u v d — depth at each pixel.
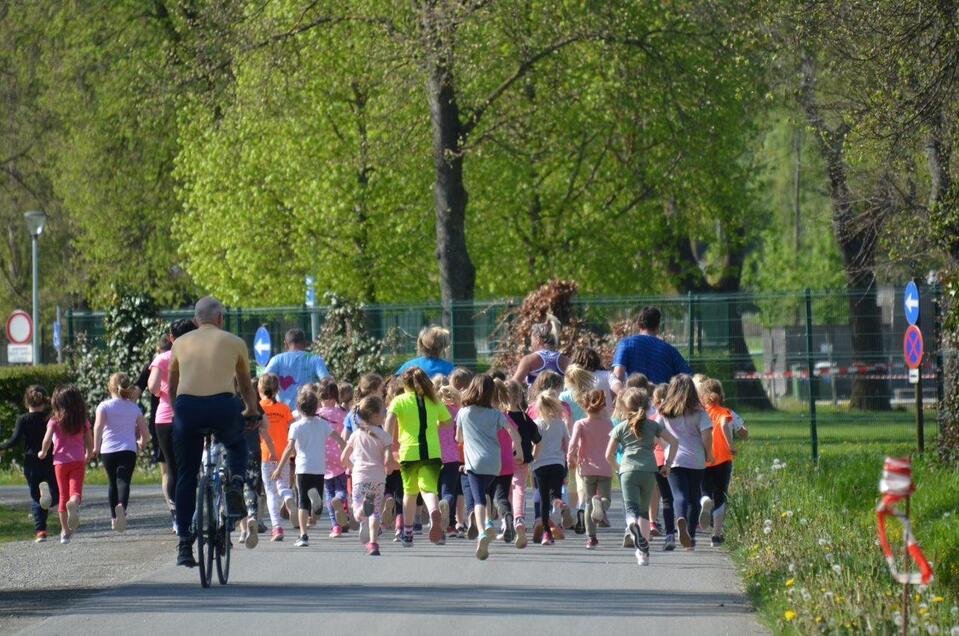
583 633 33.56
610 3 108.56
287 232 132.38
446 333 57.59
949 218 73.94
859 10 62.00
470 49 105.00
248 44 110.06
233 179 132.12
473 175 129.88
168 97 122.38
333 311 97.75
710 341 97.62
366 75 119.06
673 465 48.69
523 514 51.56
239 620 35.56
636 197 134.62
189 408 41.16
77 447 57.34
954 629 28.83
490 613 36.56
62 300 187.75
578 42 113.50
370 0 110.38
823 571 37.84
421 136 115.50
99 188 157.62
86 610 37.66
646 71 112.75
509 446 51.19
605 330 96.44
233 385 41.94
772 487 59.84
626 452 46.88
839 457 82.38
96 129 156.50
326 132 128.00
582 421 51.38
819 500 54.22
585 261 132.00
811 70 86.38
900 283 127.75
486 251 132.25
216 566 42.62
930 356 91.88
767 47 86.19
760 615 35.66
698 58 113.12
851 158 77.06
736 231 157.12
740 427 52.69
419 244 130.12
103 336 101.12
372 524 49.50
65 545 56.06
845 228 113.12
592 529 51.34
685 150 120.31
